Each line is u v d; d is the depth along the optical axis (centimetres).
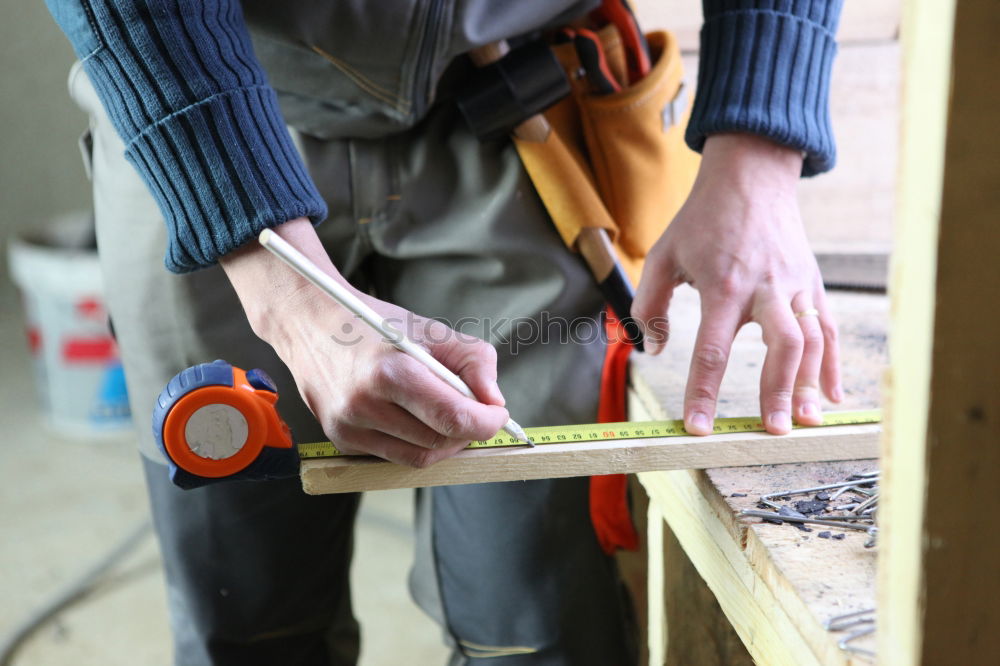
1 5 352
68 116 370
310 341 73
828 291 141
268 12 88
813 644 59
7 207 378
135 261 100
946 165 41
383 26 88
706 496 81
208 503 105
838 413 89
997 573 45
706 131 92
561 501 104
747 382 105
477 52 99
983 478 44
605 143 108
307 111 97
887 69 153
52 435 286
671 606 102
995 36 40
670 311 130
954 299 42
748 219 88
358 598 217
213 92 74
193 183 75
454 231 102
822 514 73
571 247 103
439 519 112
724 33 92
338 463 79
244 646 116
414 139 102
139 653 197
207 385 71
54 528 240
